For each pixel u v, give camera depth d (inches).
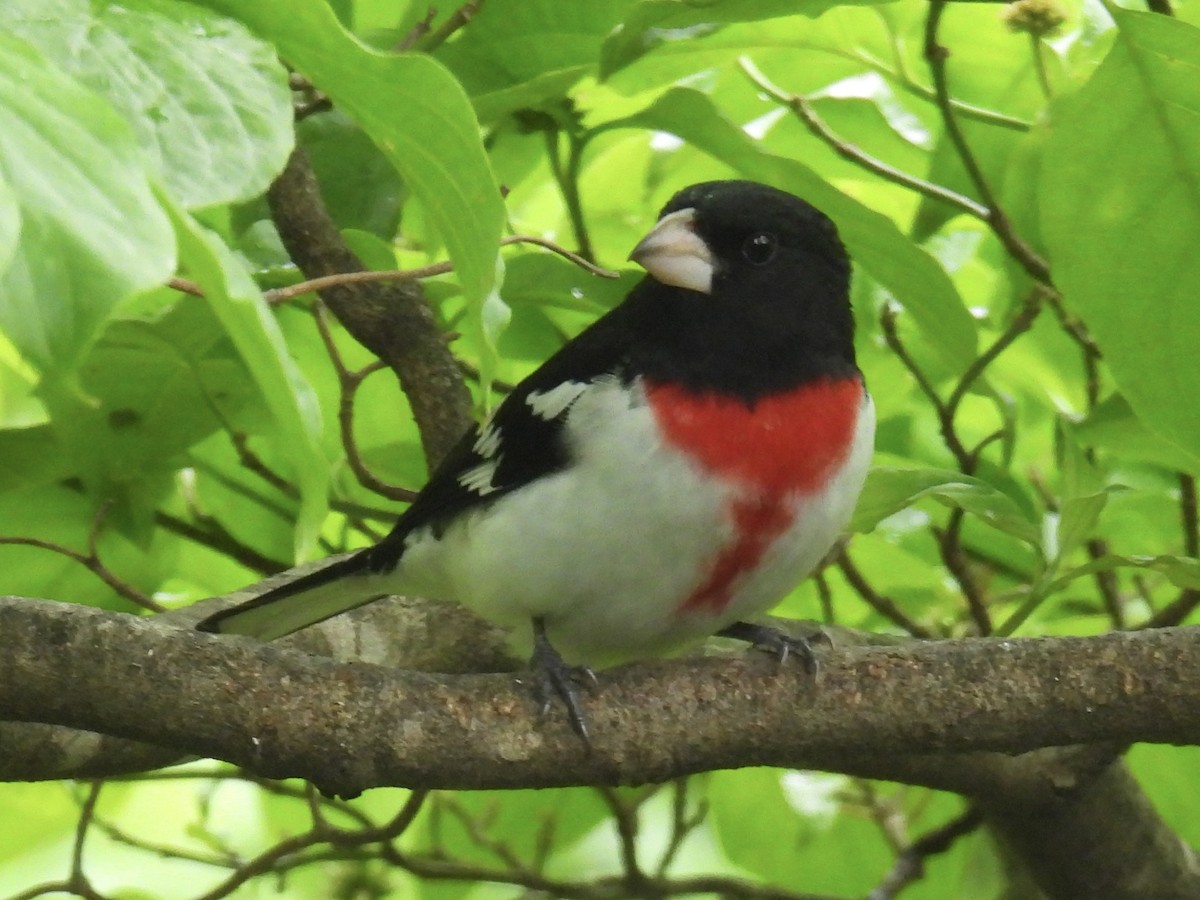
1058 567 205.9
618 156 279.6
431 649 237.1
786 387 201.9
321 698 167.6
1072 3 259.1
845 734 177.8
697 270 205.0
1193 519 236.1
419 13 243.0
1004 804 235.6
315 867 343.3
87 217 86.2
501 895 342.3
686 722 176.7
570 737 174.2
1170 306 184.1
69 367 83.4
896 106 283.6
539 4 229.3
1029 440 288.0
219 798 378.3
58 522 246.1
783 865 301.6
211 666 165.8
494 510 205.5
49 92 89.7
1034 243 238.4
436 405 237.8
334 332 253.1
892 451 282.7
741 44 242.8
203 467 247.6
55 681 162.6
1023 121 241.6
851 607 285.9
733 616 212.5
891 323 237.0
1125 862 245.3
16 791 312.7
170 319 210.5
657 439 197.5
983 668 176.6
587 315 262.7
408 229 267.0
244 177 112.3
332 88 123.4
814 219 213.0
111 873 378.9
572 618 211.3
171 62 115.1
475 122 119.7
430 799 296.5
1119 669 175.0
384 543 220.2
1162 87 175.2
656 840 403.5
